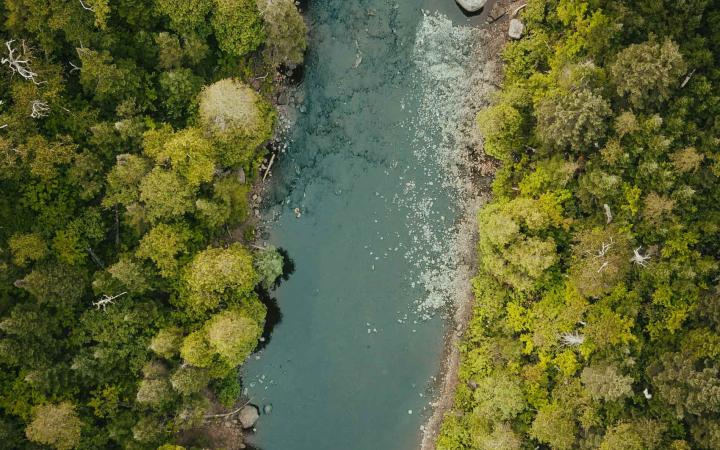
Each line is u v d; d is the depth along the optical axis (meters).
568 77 45.59
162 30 47.12
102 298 45.34
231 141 46.28
